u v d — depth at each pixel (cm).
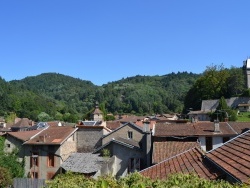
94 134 4053
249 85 12362
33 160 3753
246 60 12631
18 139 3822
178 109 15762
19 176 3669
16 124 8169
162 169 1545
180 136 3275
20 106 13688
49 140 3738
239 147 1369
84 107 18512
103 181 848
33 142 3722
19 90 17362
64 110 14912
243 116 8831
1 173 2864
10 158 3669
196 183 871
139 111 16650
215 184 862
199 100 11881
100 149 3641
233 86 11631
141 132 3788
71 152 3891
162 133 3322
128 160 3481
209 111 9650
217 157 1389
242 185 806
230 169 1102
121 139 3681
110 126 5653
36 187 2852
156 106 16662
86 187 966
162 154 2688
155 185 878
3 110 13350
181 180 970
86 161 3444
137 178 1019
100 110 10675
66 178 1385
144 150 3475
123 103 18062
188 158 1600
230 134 3350
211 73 12050
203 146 3312
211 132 3359
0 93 14212
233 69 12181
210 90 11781
